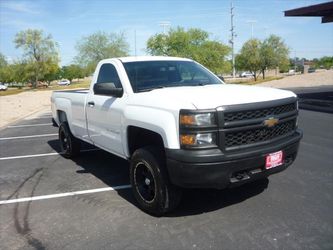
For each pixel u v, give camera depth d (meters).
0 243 4.09
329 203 4.73
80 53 70.00
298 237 3.86
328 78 34.50
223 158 3.85
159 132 4.16
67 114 7.30
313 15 19.44
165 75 5.45
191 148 3.86
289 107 4.53
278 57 56.97
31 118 16.41
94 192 5.61
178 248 3.78
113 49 69.50
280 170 4.45
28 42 71.38
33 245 4.01
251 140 4.09
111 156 7.86
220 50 48.22
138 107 4.62
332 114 12.83
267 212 4.52
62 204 5.16
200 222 4.34
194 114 3.83
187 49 46.53
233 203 4.84
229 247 3.73
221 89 4.57
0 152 8.92
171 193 4.31
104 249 3.85
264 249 3.66
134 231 4.21
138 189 4.74
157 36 48.09
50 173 6.77
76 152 7.67
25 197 5.53
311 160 6.82
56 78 104.62
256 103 4.05
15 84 104.81
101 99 5.70
